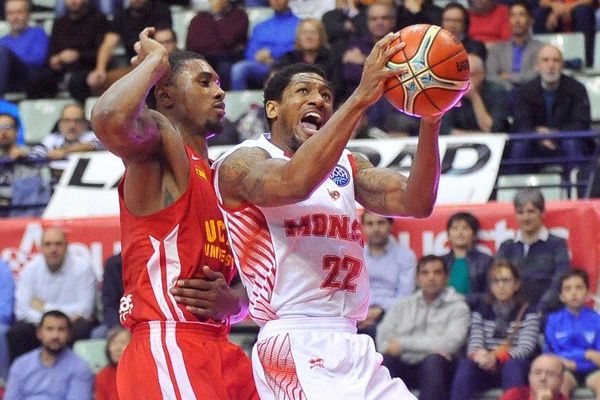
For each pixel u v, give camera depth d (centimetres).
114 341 2092
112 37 3148
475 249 2278
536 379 1988
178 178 1228
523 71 2817
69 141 2781
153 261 1228
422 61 1109
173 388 1216
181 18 3388
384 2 2820
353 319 1209
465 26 2820
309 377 1166
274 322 1192
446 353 2091
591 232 2303
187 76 1273
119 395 1242
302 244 1183
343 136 1088
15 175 2728
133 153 1189
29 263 2422
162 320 1230
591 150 2630
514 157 2605
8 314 2409
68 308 2380
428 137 1158
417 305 2139
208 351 1235
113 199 2603
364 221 2286
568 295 2103
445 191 2486
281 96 1214
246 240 1194
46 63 3228
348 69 2719
